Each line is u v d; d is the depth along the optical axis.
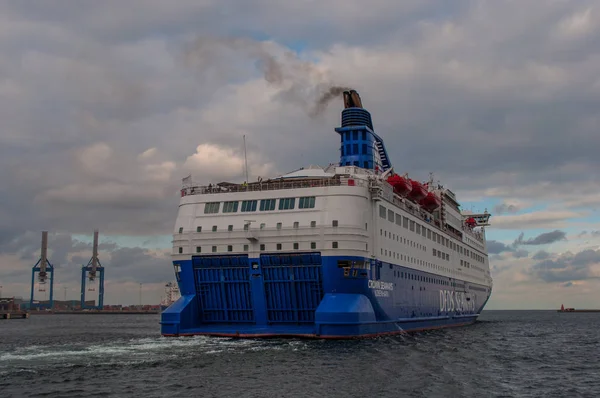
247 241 57.25
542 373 44.03
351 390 33.78
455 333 78.44
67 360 44.03
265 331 55.72
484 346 61.53
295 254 55.62
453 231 97.00
